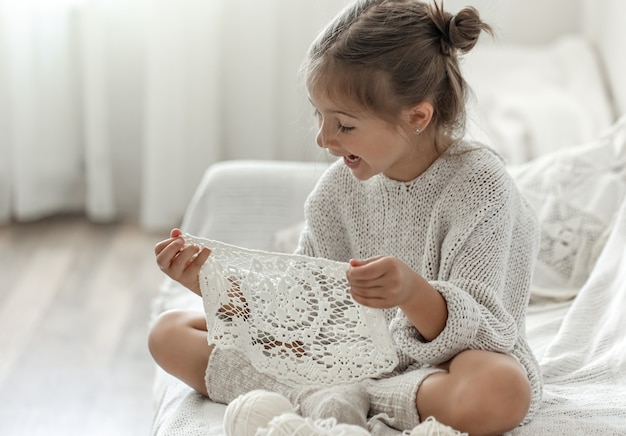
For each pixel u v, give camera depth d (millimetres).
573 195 1752
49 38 3061
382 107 1209
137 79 3178
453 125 1291
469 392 1083
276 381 1234
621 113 2602
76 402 2061
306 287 1204
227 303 1234
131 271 2803
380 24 1220
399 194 1324
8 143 3102
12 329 2406
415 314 1138
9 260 2852
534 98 2637
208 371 1281
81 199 3287
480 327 1155
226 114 3201
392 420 1146
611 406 1221
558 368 1373
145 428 1960
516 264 1311
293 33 3117
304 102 1557
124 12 3121
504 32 3135
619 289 1498
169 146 3096
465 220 1241
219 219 1971
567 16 3123
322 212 1406
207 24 3041
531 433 1146
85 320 2469
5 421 1970
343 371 1201
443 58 1259
